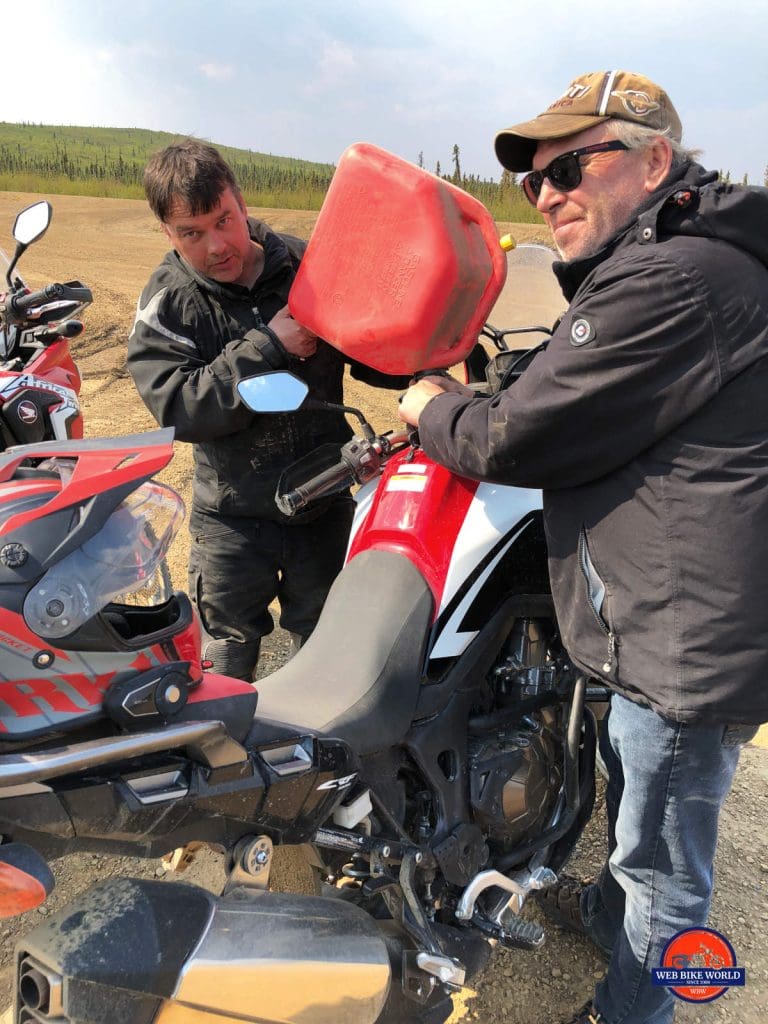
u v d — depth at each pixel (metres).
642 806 2.03
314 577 3.09
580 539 1.93
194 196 2.45
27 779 1.27
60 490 1.42
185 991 1.40
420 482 2.18
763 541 1.77
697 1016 2.45
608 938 2.56
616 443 1.80
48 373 3.45
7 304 3.42
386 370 2.33
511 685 2.30
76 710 1.41
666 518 1.80
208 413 2.55
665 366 1.74
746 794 3.37
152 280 2.75
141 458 1.45
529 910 2.85
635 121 1.91
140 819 1.46
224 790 1.56
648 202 1.89
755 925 2.76
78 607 1.38
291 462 2.88
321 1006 1.54
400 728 1.96
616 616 1.89
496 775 2.16
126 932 1.39
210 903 1.52
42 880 1.30
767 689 1.82
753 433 1.77
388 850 1.93
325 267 2.32
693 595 1.79
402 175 2.16
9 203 25.45
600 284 1.78
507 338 2.91
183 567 4.82
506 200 27.27
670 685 1.83
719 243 1.75
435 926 2.03
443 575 2.12
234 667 3.08
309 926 1.59
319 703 1.90
